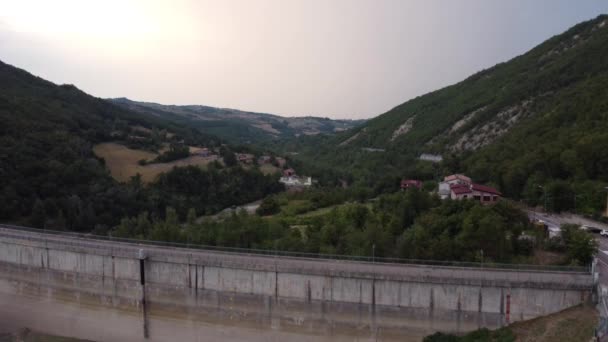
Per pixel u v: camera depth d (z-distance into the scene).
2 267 75.69
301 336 59.28
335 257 69.44
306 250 72.56
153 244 77.25
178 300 64.62
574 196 93.31
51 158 121.56
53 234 80.25
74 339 69.50
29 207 105.88
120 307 67.75
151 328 66.38
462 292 54.03
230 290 61.97
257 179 169.88
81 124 174.38
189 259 63.47
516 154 125.75
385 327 56.44
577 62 182.62
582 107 128.88
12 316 75.25
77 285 70.25
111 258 67.69
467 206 80.94
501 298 53.19
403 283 55.47
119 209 117.25
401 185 142.38
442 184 117.94
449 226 73.94
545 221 85.88
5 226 86.06
